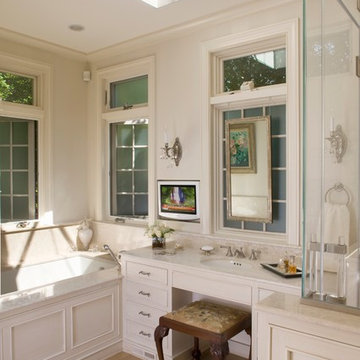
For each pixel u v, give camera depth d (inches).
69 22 130.5
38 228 150.8
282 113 118.3
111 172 169.5
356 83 63.7
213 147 130.9
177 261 111.7
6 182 149.2
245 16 120.6
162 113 143.1
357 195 62.1
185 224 136.2
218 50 128.0
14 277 135.3
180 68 137.3
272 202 119.2
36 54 151.8
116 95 168.1
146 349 118.9
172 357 111.3
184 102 136.1
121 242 156.6
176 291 113.3
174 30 134.7
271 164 118.8
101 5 117.6
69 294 108.4
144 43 146.5
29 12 122.6
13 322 95.2
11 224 147.3
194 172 133.4
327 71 63.0
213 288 102.0
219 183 132.2
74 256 152.2
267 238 119.2
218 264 113.9
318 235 61.6
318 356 54.5
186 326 96.7
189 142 134.8
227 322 96.8
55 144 159.3
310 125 62.3
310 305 59.3
